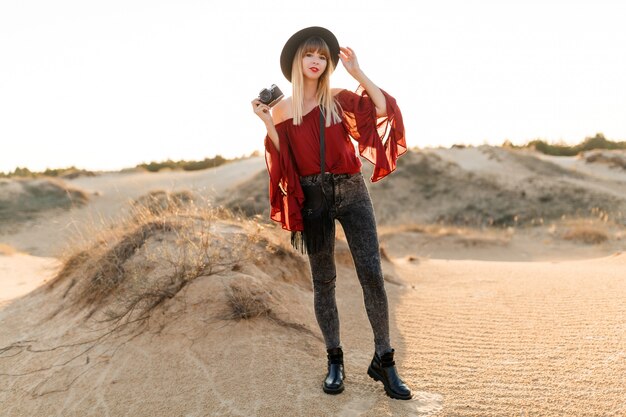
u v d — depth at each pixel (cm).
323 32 316
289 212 310
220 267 448
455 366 338
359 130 316
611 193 2339
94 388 337
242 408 292
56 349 402
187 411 296
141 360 359
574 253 1444
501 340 384
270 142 317
